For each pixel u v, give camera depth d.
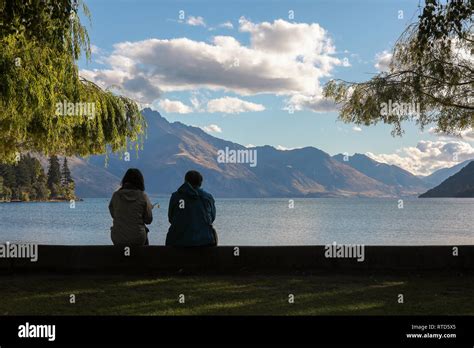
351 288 8.49
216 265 9.77
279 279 9.22
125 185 9.91
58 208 140.62
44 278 9.23
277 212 123.31
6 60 10.07
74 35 12.55
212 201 9.85
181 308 7.12
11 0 8.20
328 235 49.72
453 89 11.00
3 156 15.51
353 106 11.29
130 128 15.63
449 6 9.15
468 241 44.59
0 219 81.25
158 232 50.94
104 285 8.65
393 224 72.19
